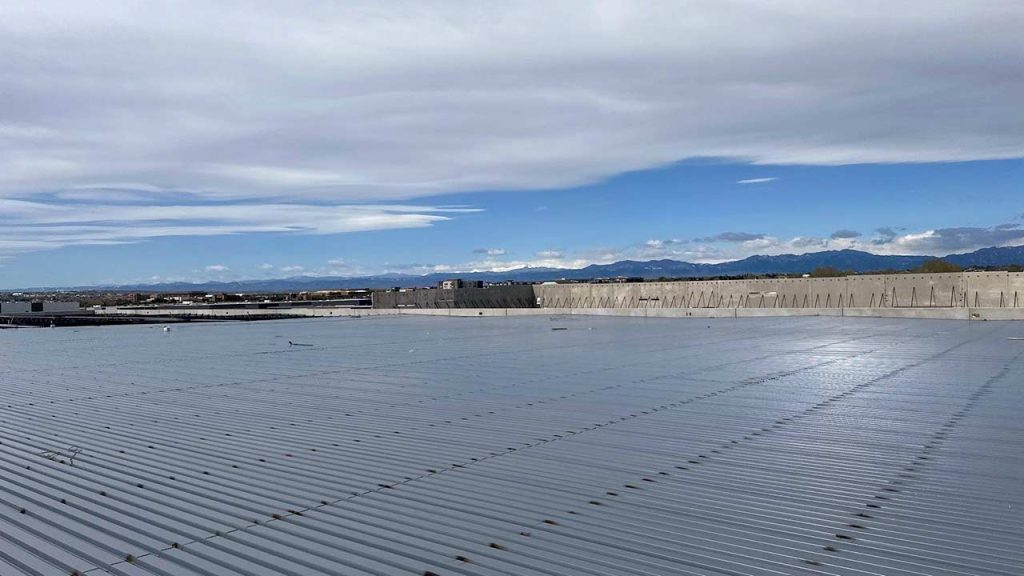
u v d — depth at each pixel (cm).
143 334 3425
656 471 808
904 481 759
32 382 1662
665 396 1349
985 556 556
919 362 1919
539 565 546
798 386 1474
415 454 904
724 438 975
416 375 1733
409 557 568
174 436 1034
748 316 4572
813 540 593
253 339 3067
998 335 2823
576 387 1480
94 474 827
